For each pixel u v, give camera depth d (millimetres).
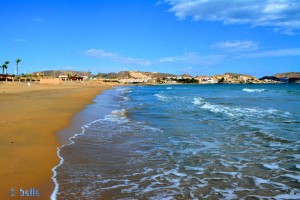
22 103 26453
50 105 25312
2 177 6699
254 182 6887
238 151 9969
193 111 22859
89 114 20578
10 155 8500
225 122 16766
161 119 18359
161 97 46344
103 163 8391
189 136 12727
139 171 7707
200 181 6957
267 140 11656
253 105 28547
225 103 31547
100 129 14438
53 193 5938
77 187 6344
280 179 7078
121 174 7410
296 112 21438
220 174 7500
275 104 29859
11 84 93375
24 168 7426
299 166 8133
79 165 8062
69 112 20859
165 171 7727
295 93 59938
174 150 10141
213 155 9445
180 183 6801
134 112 22547
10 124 13977
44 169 7488
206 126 15438
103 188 6359
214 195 6070
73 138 11906
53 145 10367
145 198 5855
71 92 55000
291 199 5871
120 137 12453
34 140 10844
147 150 10125
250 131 13688
